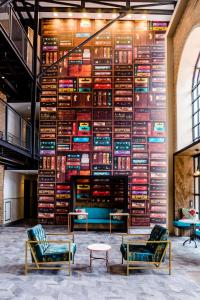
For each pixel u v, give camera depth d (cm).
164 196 1220
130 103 1259
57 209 1230
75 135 1253
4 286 510
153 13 1197
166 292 489
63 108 1265
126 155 1238
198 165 1038
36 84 1093
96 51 1281
